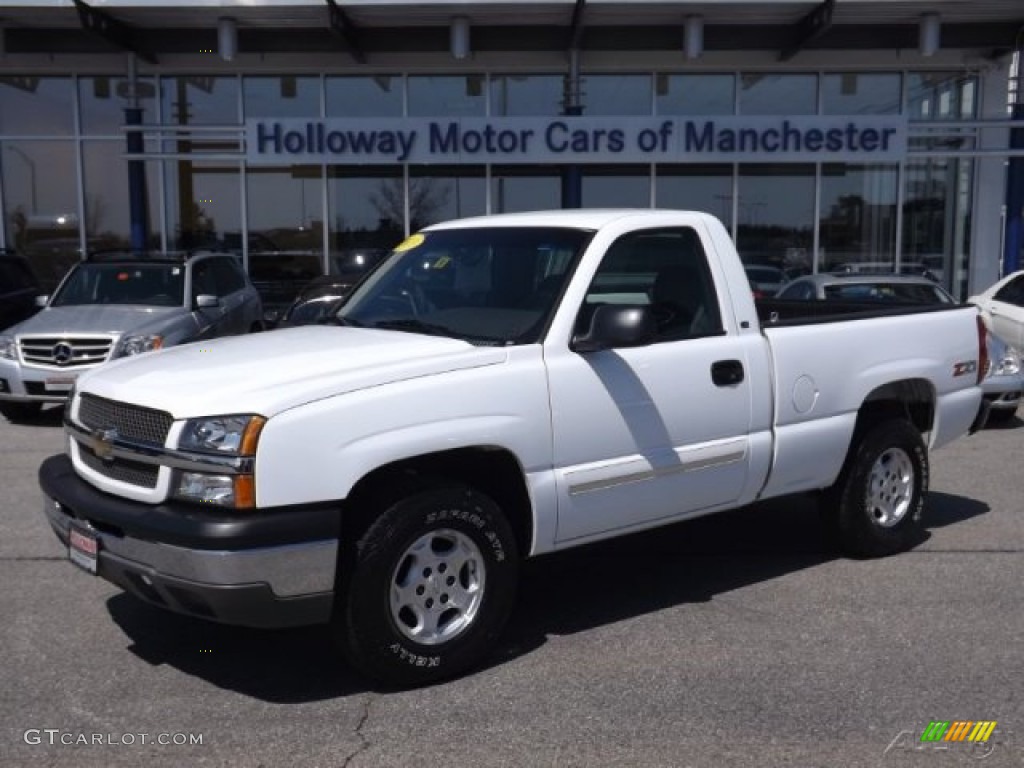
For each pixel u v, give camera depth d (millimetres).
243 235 18141
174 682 4379
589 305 4805
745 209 18062
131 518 3992
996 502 7520
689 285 5242
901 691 4234
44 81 18062
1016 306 12984
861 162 17531
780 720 3977
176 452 3928
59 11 15422
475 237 5336
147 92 17078
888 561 6070
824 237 18203
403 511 4141
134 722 4000
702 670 4465
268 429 3842
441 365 4273
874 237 18266
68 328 10680
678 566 6000
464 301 5016
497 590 4461
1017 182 17031
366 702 4168
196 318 11516
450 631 4355
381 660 4148
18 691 4293
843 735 3855
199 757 3713
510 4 15156
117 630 4977
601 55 17641
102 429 4320
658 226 5121
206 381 4156
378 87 18031
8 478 8242
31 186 18312
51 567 5938
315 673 4473
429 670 4273
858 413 6070
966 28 16828
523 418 4434
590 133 16188
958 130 17969
